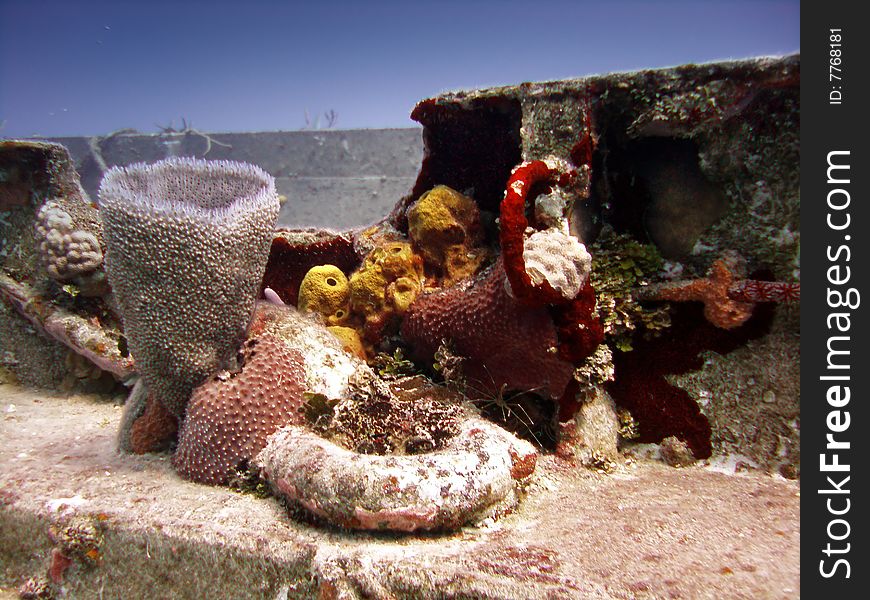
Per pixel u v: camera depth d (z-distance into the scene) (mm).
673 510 623
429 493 572
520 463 667
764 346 758
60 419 963
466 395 817
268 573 556
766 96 711
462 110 867
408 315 847
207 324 717
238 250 711
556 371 758
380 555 540
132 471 733
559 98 771
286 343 784
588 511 634
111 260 696
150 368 729
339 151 2639
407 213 915
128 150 2529
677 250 803
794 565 504
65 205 1026
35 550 635
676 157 782
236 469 694
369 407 712
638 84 737
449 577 502
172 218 667
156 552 591
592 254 821
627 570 495
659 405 800
